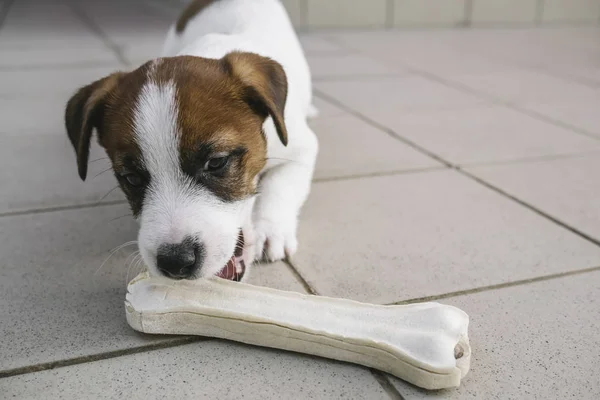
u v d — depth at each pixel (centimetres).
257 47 56
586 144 71
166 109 41
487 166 64
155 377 36
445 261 47
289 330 37
